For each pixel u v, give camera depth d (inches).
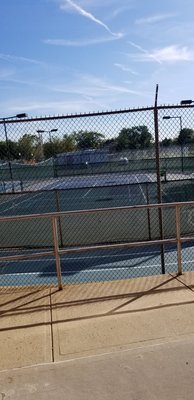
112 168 1306.6
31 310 187.6
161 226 275.1
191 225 529.3
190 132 1061.8
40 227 623.5
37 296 206.8
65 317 177.2
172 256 410.6
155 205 217.6
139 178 1259.8
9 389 121.1
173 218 598.2
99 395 115.3
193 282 212.5
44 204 915.4
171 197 802.2
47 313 183.0
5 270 388.8
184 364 128.5
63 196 1030.4
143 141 756.0
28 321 175.3
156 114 259.6
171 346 141.6
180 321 163.8
